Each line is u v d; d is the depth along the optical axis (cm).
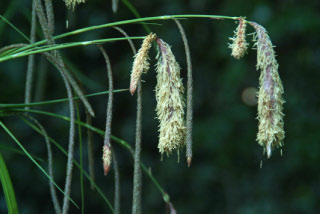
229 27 195
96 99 205
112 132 208
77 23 192
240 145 202
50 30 81
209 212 202
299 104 199
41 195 185
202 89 214
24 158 183
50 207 186
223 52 196
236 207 201
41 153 186
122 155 208
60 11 185
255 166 204
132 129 208
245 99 204
